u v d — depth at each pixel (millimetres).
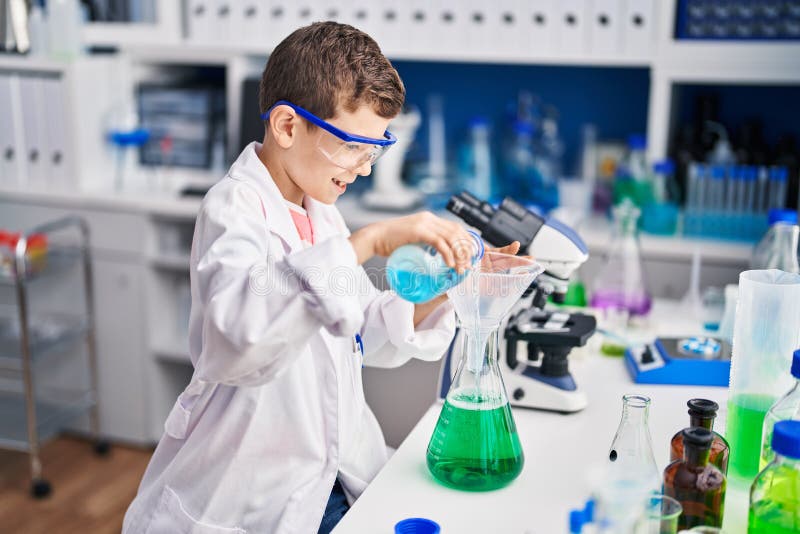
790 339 1286
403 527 1142
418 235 1168
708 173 2807
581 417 1582
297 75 1274
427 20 3043
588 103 3293
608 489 930
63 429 3455
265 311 1120
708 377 1733
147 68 3531
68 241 3287
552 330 1602
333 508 1506
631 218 2184
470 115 3439
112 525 2803
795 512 1066
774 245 1989
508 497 1280
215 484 1390
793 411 1193
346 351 1503
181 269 3244
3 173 3379
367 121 1296
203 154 3482
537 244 1676
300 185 1363
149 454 3303
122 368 3314
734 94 3115
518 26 2959
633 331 2004
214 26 3297
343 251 1146
